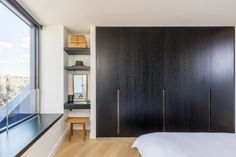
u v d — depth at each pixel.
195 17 3.21
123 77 3.67
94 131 3.70
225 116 3.70
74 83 4.17
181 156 1.53
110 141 3.57
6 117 2.39
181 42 3.67
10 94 2.55
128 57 3.67
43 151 2.55
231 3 2.66
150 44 3.67
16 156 1.67
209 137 2.05
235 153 1.63
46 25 3.67
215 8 2.83
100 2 2.61
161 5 2.72
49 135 2.82
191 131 3.70
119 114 3.69
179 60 3.67
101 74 3.67
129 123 3.70
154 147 1.80
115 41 3.66
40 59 3.70
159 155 1.63
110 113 3.69
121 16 3.15
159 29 3.68
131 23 3.52
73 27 3.80
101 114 3.69
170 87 3.68
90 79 3.98
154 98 3.68
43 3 2.63
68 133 4.00
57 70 3.71
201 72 3.68
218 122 3.71
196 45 3.68
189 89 3.68
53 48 3.71
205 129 3.70
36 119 3.15
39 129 2.53
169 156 1.56
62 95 3.73
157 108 3.69
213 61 3.69
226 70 3.70
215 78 3.69
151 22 3.46
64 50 3.78
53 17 3.20
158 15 3.11
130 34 3.67
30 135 2.25
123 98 3.68
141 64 3.67
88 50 3.80
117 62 3.67
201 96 3.69
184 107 3.69
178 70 3.67
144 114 3.69
